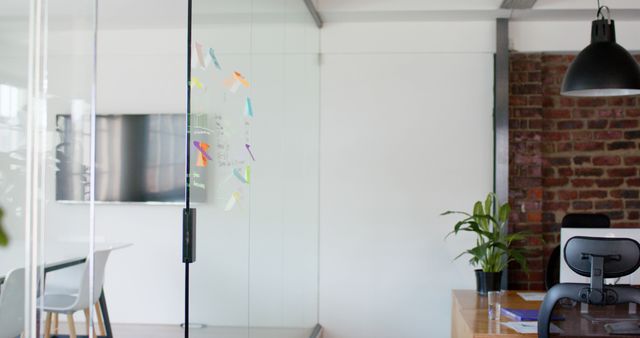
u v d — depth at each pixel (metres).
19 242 2.28
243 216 3.02
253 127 3.21
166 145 5.89
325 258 5.38
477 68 5.30
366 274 5.35
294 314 4.32
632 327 3.15
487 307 4.13
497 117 5.15
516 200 5.22
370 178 5.36
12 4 2.25
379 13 5.09
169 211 5.88
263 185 3.44
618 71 3.56
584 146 5.39
